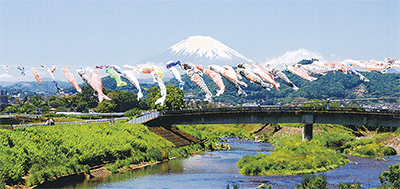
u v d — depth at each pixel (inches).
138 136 4254.4
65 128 3614.7
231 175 3287.4
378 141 5497.1
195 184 2920.8
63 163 2979.8
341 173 3430.1
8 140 2886.3
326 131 6555.1
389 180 2807.6
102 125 4197.8
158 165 3769.7
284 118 5054.1
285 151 3900.1
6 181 2532.0
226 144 5728.3
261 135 7022.6
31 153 2854.3
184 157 4392.2
